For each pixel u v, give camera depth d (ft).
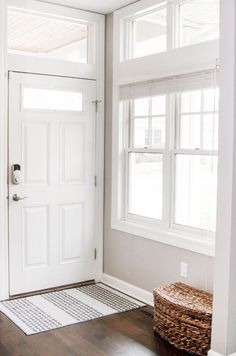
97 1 13.14
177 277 12.12
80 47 14.62
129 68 13.46
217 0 11.11
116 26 13.98
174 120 12.27
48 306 12.66
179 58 11.62
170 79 12.06
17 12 13.10
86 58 14.76
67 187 14.24
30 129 13.38
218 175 9.05
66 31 14.32
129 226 13.71
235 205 8.90
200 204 11.66
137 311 12.41
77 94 14.26
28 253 13.61
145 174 13.53
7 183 13.11
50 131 13.78
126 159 14.19
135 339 10.62
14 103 13.03
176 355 9.82
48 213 13.93
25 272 13.57
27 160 13.39
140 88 13.16
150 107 13.14
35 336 10.68
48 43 14.01
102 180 14.83
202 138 11.50
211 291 11.08
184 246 11.74
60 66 13.82
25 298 13.32
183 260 11.89
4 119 12.88
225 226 8.96
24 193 13.41
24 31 13.51
